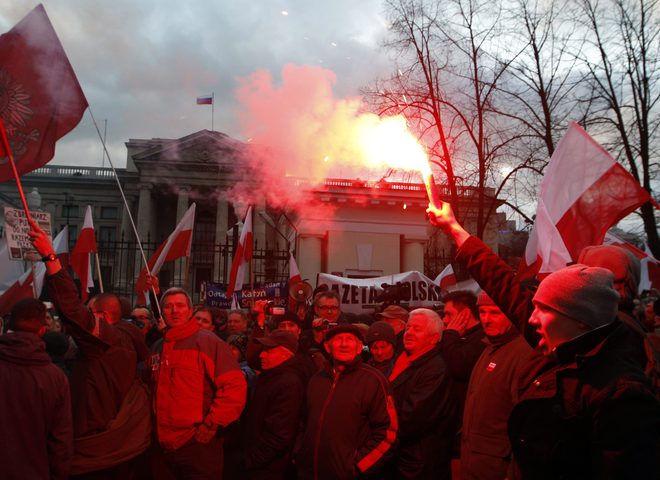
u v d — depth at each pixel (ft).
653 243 37.47
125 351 12.87
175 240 28.91
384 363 14.37
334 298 19.31
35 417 10.70
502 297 8.00
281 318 17.43
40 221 17.69
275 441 12.59
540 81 39.55
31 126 14.15
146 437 12.91
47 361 11.18
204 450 12.53
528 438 6.43
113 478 12.76
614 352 6.16
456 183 43.47
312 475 11.43
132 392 13.02
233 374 12.78
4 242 24.22
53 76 14.48
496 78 40.32
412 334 12.39
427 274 72.54
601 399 5.84
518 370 9.53
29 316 11.39
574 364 6.22
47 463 10.92
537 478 6.36
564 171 12.89
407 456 11.84
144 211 138.62
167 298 13.19
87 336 12.28
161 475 12.88
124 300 19.08
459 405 12.80
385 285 29.71
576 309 6.22
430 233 77.20
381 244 92.43
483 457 9.69
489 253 8.27
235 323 20.11
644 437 5.53
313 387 12.23
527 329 7.73
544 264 10.98
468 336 13.07
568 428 6.12
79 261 27.40
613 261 8.18
